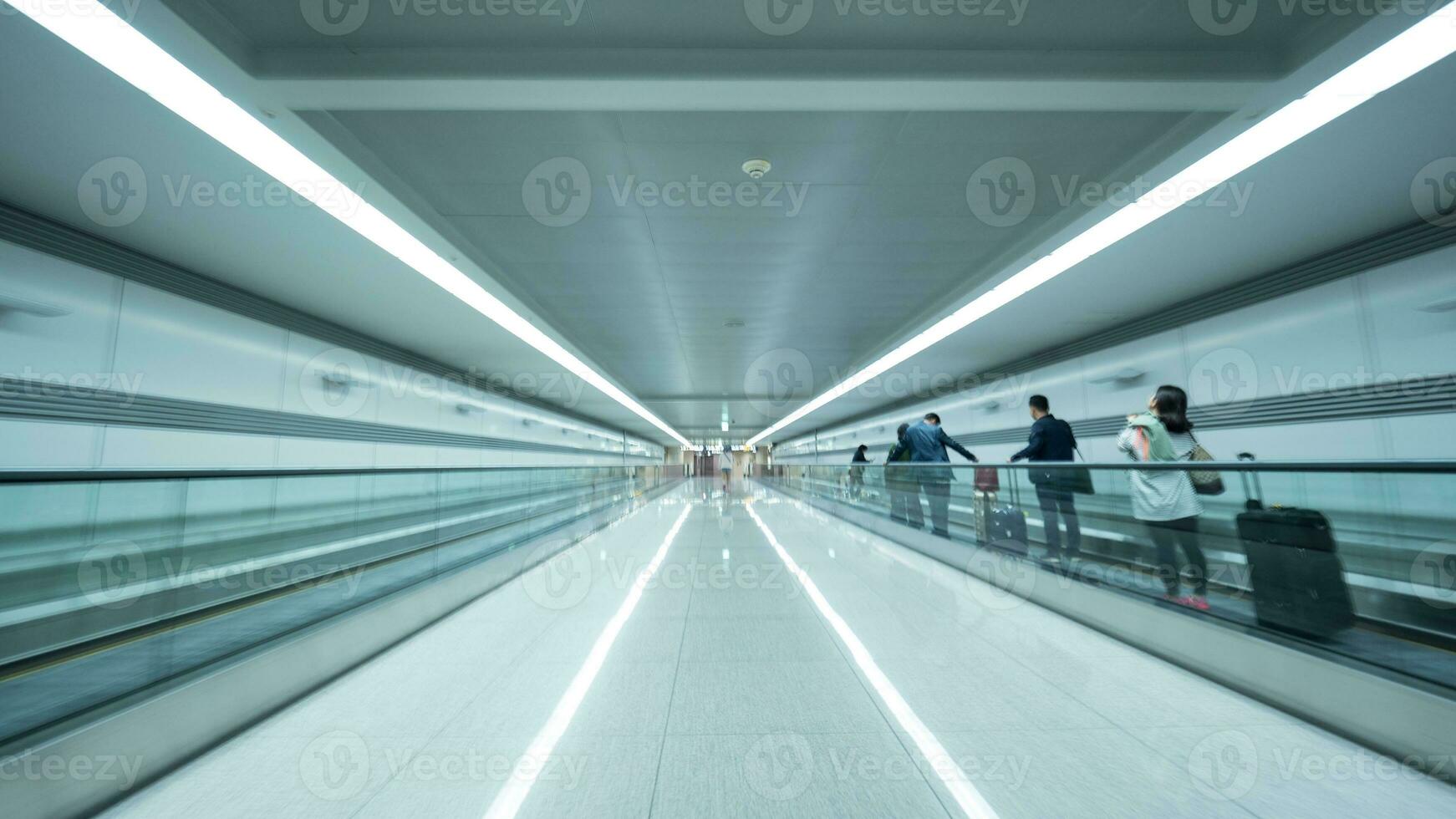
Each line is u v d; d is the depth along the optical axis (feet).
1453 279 14.35
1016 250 18.49
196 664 8.18
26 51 8.71
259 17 8.85
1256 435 19.36
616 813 6.31
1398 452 15.33
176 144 11.32
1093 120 11.94
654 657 11.41
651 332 30.66
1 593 6.10
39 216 13.92
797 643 12.20
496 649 12.04
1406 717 7.04
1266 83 9.77
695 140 12.67
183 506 8.33
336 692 9.78
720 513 46.91
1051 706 8.88
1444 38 8.78
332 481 11.71
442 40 9.43
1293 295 18.26
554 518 28.43
